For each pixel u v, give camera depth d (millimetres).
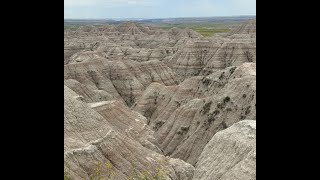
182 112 56750
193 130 52500
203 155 26422
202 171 24969
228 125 47750
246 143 22703
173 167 33469
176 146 53094
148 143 41250
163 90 72250
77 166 25984
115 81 83812
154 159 33250
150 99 71312
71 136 29594
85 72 81250
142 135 43438
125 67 86188
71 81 66312
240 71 57688
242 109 48062
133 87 82812
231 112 48844
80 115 32531
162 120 63844
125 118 44625
